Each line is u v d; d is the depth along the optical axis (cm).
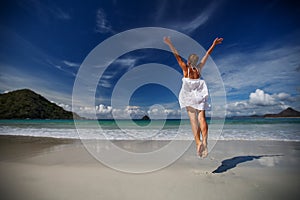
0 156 443
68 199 225
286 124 1214
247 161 386
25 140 684
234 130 929
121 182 279
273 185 260
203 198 225
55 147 551
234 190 245
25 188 258
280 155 436
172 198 226
